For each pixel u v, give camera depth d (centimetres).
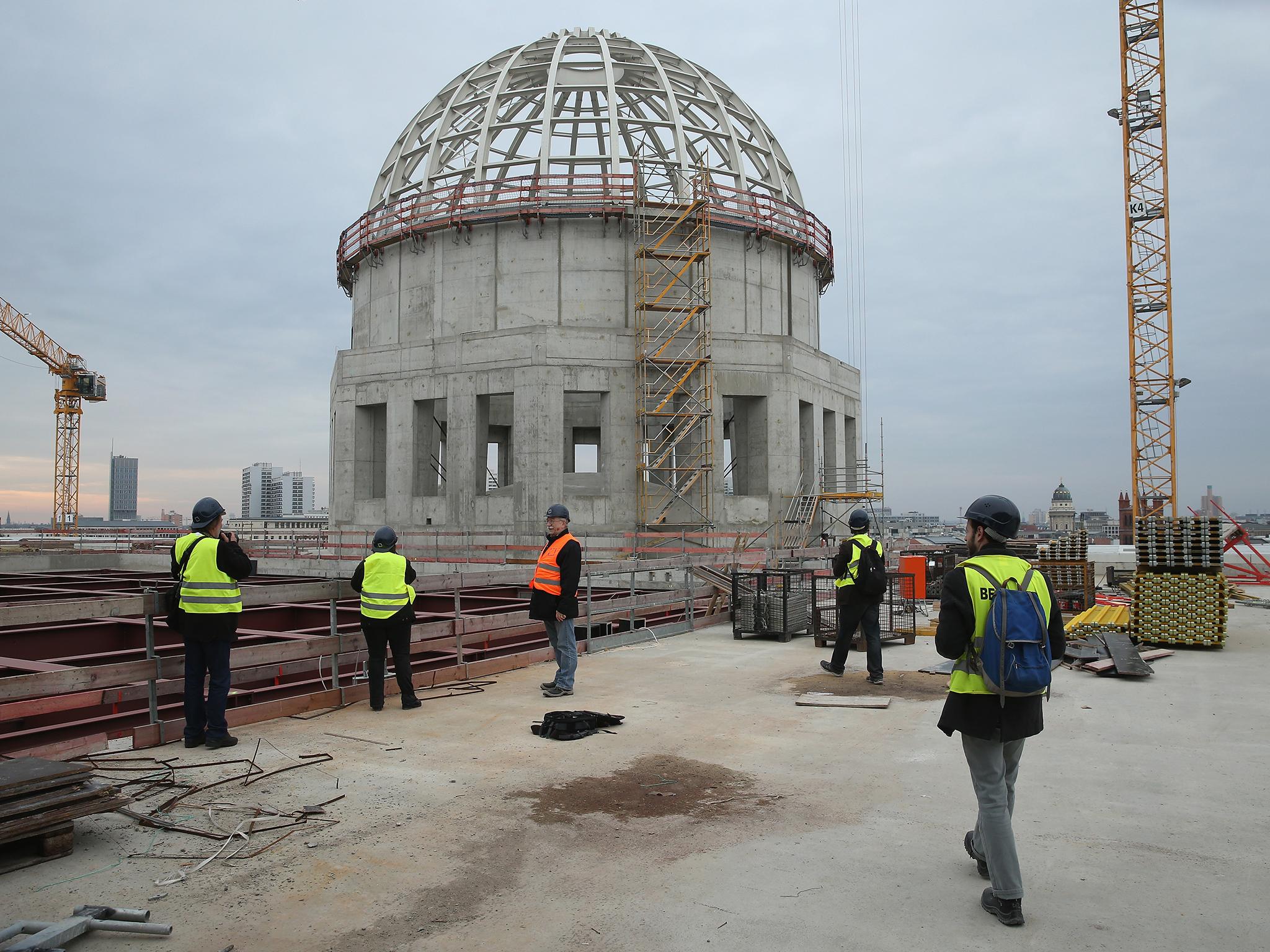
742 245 3241
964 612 405
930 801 571
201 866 460
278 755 684
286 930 390
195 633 700
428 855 478
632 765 657
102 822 529
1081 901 420
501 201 3150
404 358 3175
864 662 1175
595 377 2941
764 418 3089
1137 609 1323
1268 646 1328
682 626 1503
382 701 859
